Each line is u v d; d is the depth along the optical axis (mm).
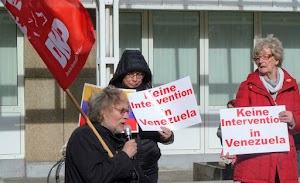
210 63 12867
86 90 6422
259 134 6191
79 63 5453
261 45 6160
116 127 5000
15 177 11945
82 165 4773
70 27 5418
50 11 5402
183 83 6289
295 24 13070
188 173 12133
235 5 12133
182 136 12594
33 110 11977
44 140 12008
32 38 5438
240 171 6277
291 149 6262
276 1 12273
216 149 12711
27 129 11969
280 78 6203
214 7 12047
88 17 5492
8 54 12070
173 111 6270
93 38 5512
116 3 10281
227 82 12914
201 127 12688
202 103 12758
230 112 6211
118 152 5004
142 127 6168
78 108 5324
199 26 12766
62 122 12055
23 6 5438
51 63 5418
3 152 11992
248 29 12953
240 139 6203
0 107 12016
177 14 12703
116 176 4828
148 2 11781
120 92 5043
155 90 6273
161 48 12688
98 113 4969
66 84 5398
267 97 6207
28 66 11961
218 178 10328
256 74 6285
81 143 4828
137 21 12562
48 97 12008
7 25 12062
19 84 12086
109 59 10312
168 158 12414
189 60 12781
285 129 6172
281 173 6184
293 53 13117
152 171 6344
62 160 10750
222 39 12883
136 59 6359
